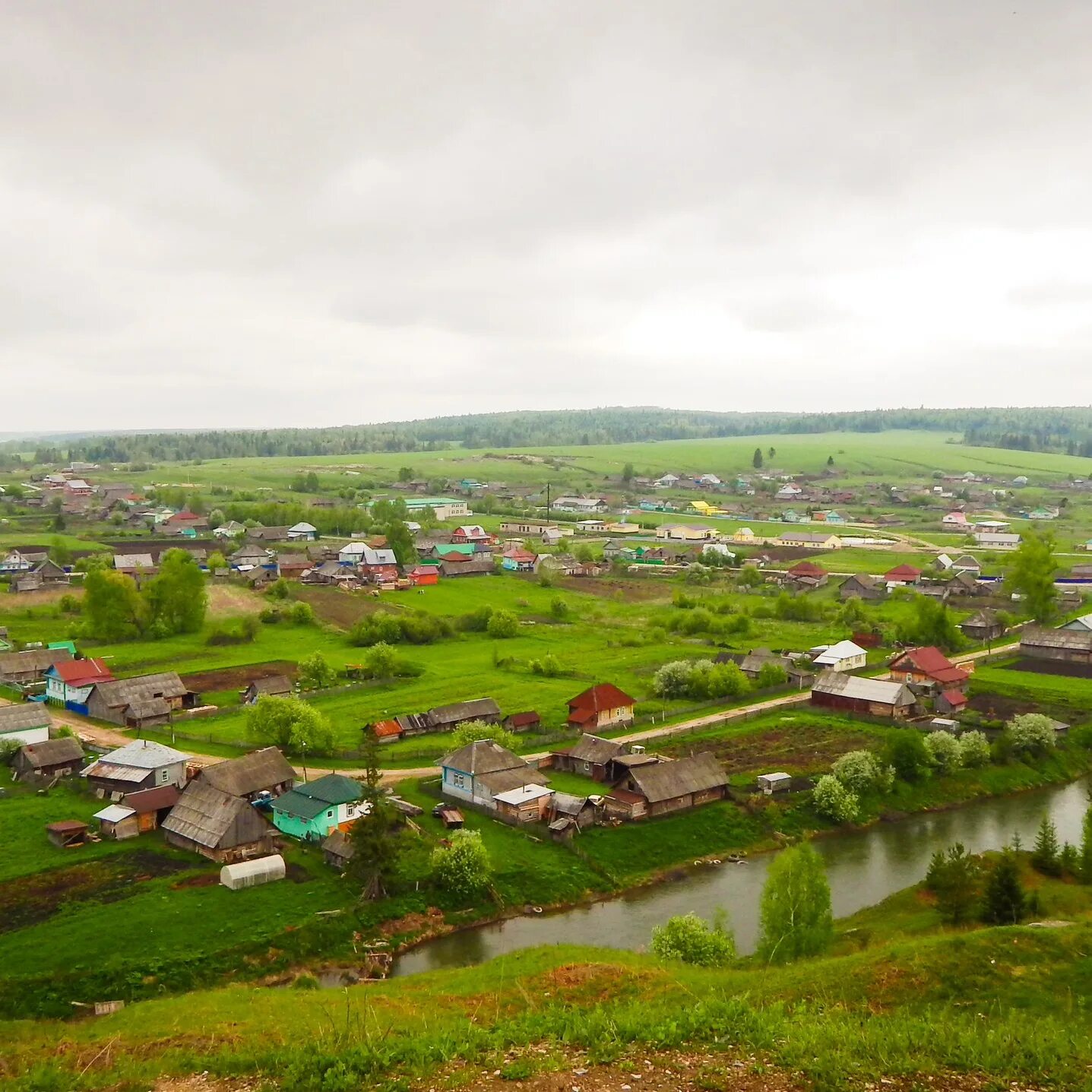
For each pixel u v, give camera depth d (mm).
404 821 84875
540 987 50469
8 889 71750
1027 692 133500
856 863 85688
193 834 79000
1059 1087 32031
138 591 169750
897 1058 33875
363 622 164250
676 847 87438
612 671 144625
